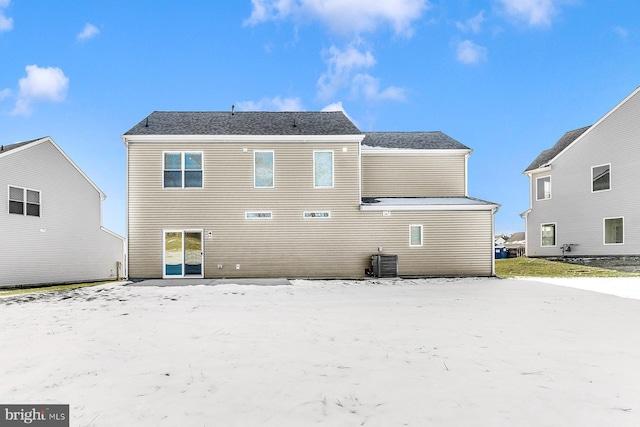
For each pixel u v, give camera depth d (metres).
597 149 20.55
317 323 6.73
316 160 15.65
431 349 5.05
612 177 19.75
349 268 15.40
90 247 21.78
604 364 4.40
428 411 3.23
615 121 19.75
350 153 15.67
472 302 9.12
